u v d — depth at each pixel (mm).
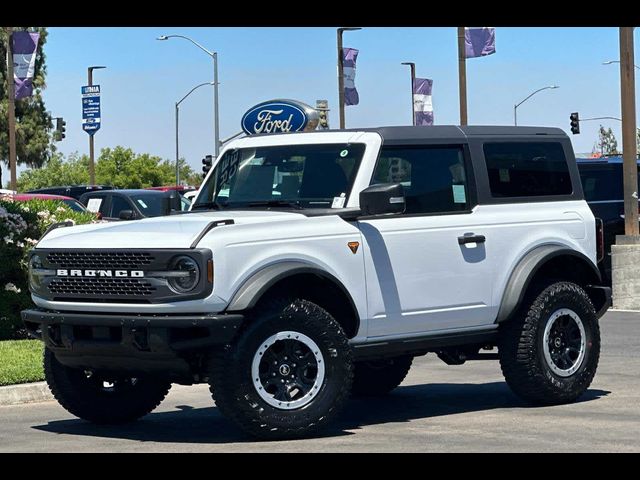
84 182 89938
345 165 9672
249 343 8664
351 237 9344
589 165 23734
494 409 10461
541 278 10695
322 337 8930
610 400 10828
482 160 10359
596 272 11000
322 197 9602
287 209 9586
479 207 10250
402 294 9656
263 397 8734
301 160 9859
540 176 10773
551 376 10453
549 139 10906
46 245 9344
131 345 8727
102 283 8922
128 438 9211
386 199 9203
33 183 88250
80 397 9789
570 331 10641
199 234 8633
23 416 10609
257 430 8711
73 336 9078
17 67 40469
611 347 15164
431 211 9969
